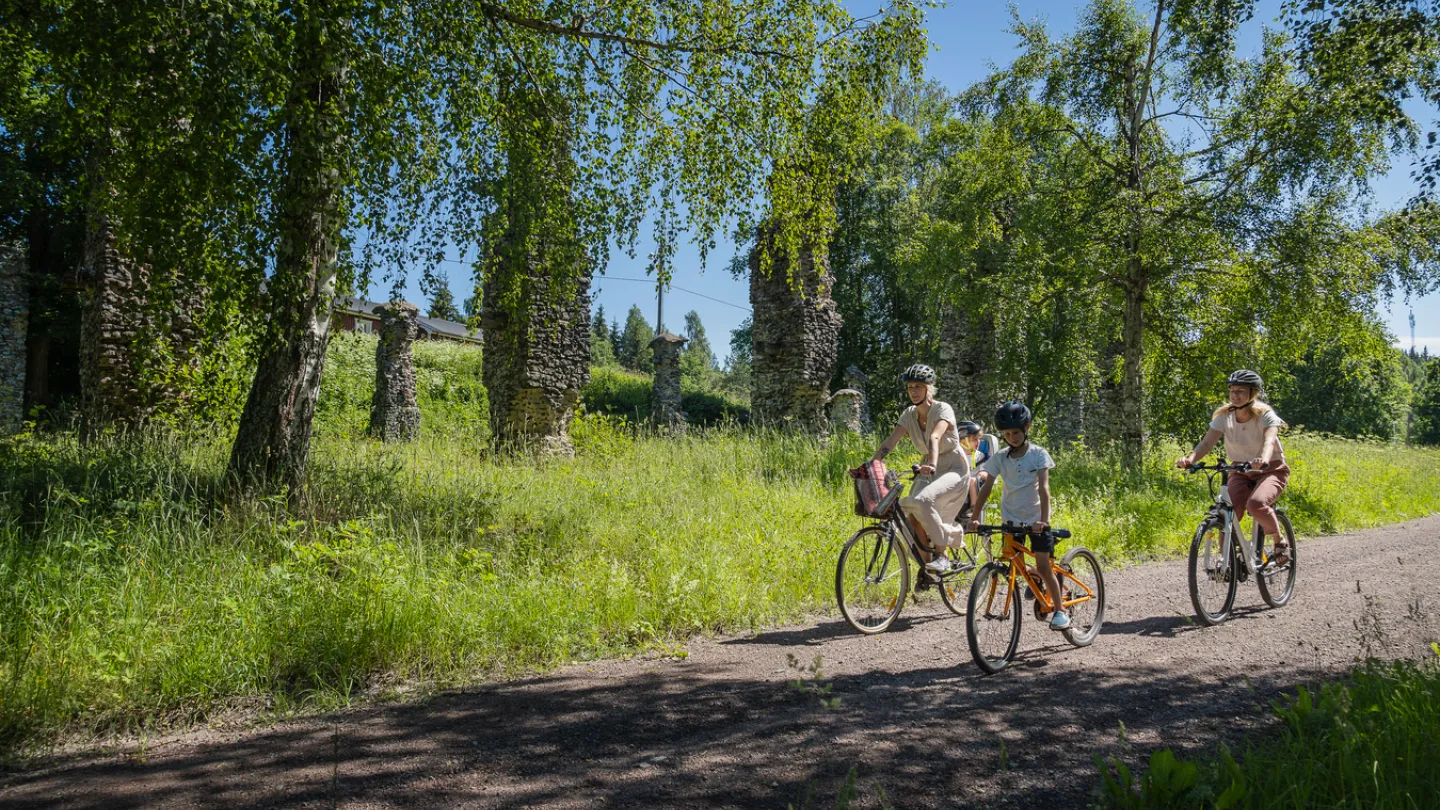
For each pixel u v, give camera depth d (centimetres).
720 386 5603
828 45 835
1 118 778
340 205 662
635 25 815
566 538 741
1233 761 277
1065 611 521
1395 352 1539
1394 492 1523
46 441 1009
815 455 1294
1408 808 257
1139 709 393
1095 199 1603
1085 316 1670
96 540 524
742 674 472
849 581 591
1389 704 335
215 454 902
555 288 895
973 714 390
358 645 469
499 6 763
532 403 1349
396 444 1152
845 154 935
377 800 296
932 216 2928
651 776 317
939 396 2230
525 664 498
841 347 3734
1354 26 816
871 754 337
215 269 616
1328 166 1374
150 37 529
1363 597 662
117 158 612
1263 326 1541
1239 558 621
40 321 2139
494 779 315
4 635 421
